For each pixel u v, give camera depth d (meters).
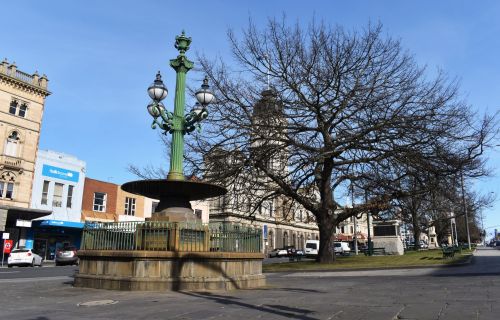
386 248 44.22
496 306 7.62
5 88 39.59
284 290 11.48
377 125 20.53
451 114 20.28
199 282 11.65
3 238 34.97
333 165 23.05
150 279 11.38
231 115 21.53
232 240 13.08
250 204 23.16
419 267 19.70
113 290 11.53
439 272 16.92
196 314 7.47
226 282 11.93
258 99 21.92
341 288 11.72
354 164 22.84
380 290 10.83
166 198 13.91
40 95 42.59
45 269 27.62
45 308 8.38
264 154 21.48
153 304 8.80
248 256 12.89
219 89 21.66
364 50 21.19
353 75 21.27
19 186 39.50
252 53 22.06
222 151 21.52
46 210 40.25
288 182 23.41
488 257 31.06
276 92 21.62
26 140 40.69
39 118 42.22
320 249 24.33
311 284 13.34
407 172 20.91
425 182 21.45
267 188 23.11
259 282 13.11
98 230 12.88
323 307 8.09
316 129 22.27
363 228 107.31
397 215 25.17
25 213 38.97
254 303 8.77
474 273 15.46
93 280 12.17
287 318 7.00
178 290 11.41
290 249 62.91
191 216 13.59
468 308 7.49
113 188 49.00
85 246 13.01
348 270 20.28
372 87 20.48
